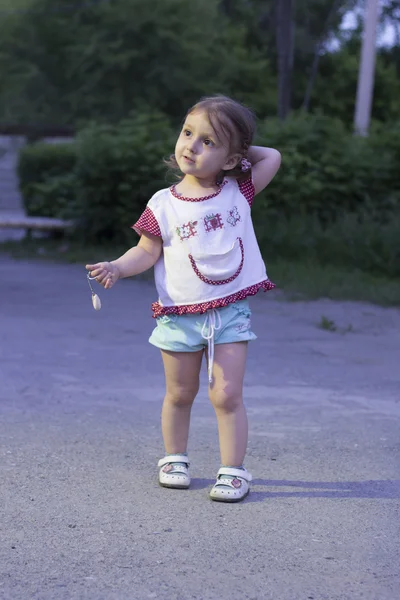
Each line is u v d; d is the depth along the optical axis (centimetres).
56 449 470
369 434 520
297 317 955
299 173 1488
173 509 386
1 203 2317
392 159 1539
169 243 398
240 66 3734
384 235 1297
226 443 403
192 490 412
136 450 474
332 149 1517
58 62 3706
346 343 818
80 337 805
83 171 1530
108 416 544
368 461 466
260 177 420
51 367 678
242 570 324
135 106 3559
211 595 303
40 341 782
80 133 1595
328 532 364
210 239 395
